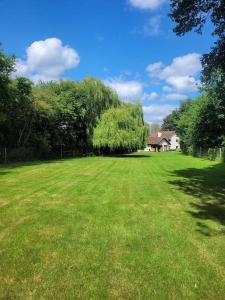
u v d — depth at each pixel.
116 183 15.77
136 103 47.47
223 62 14.05
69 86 44.53
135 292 4.85
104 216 9.07
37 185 14.78
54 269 5.53
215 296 4.78
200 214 9.52
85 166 26.00
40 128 39.41
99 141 44.62
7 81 28.64
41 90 38.81
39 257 6.02
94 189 13.78
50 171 21.38
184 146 58.88
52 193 12.66
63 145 44.00
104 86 46.38
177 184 15.79
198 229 7.94
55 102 39.75
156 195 12.59
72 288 4.93
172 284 5.09
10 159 30.56
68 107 42.16
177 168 25.41
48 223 8.27
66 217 8.90
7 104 30.64
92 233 7.47
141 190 13.73
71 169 23.06
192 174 20.67
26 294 4.73
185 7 13.67
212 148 35.41
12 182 15.74
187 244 6.84
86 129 45.84
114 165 27.56
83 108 44.56
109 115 45.09
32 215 9.09
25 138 36.12
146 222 8.50
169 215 9.35
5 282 5.06
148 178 18.16
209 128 29.89
